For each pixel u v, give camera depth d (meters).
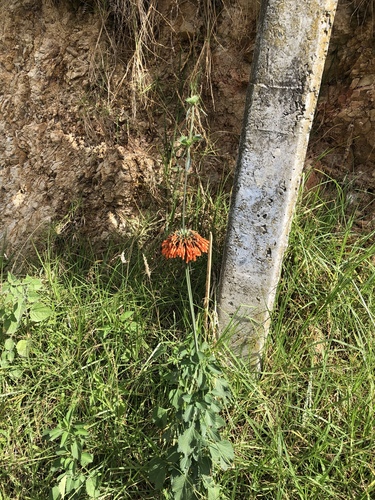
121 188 1.39
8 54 1.59
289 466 0.90
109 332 1.13
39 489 0.99
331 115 1.31
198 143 1.39
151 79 1.39
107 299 1.20
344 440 0.98
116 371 1.08
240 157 0.97
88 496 0.93
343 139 1.30
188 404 0.84
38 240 1.46
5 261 1.50
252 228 0.99
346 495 0.92
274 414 1.01
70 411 0.94
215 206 1.31
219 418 0.87
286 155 0.93
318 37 0.87
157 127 1.41
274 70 0.90
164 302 1.17
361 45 1.25
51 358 1.14
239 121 1.37
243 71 1.34
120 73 1.41
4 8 1.57
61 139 1.50
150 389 1.05
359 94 1.26
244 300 1.04
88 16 1.45
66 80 1.48
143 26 1.34
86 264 1.38
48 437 0.95
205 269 1.21
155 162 1.41
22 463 1.01
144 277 1.26
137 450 0.97
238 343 1.07
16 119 1.59
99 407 1.02
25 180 1.57
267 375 1.07
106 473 0.97
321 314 1.09
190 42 1.35
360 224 1.27
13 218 1.57
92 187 1.44
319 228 1.24
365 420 0.99
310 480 0.90
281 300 1.16
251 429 1.01
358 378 1.01
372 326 1.10
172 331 1.15
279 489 0.89
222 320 1.07
